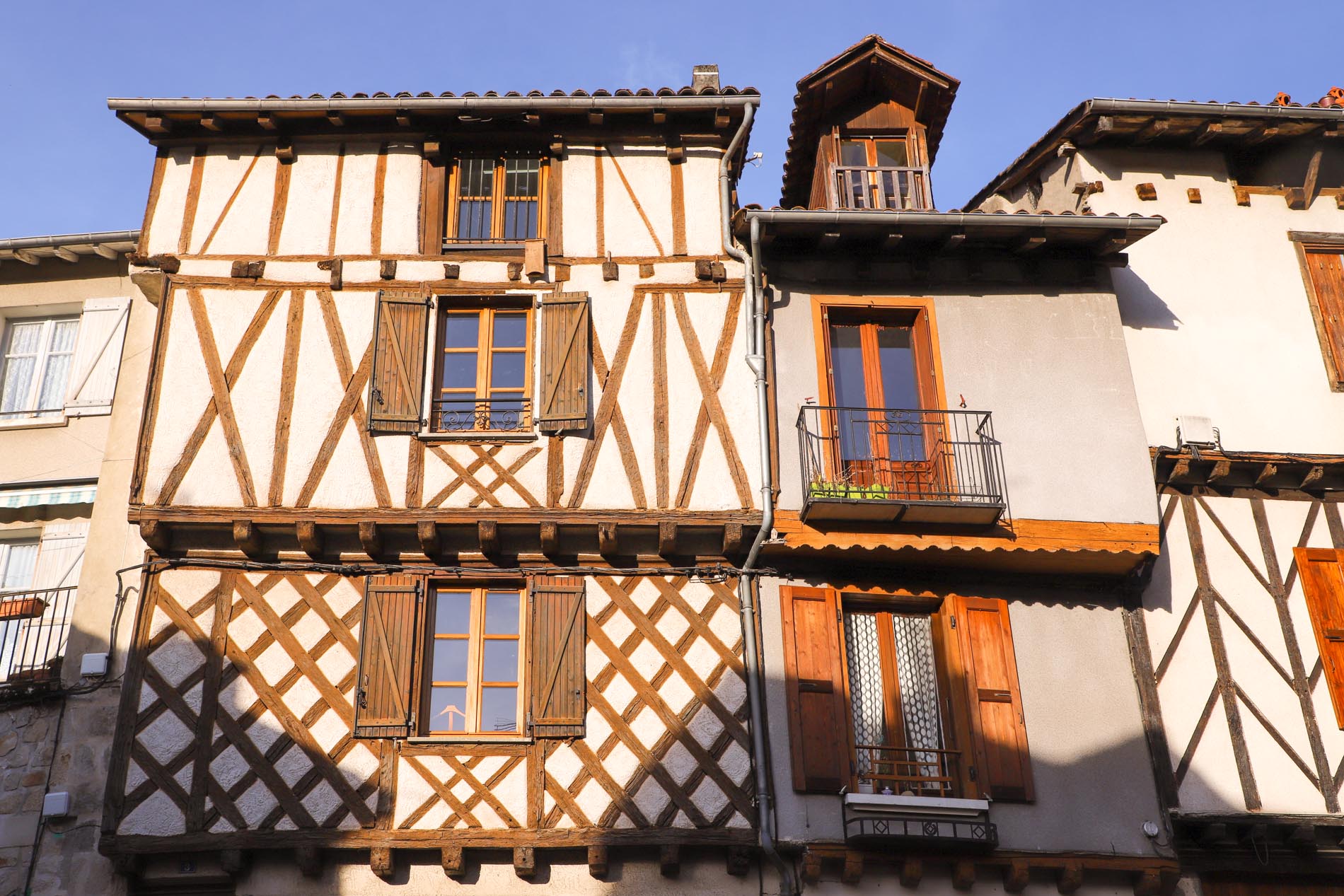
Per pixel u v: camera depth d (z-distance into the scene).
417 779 10.59
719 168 12.89
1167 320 13.05
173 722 10.68
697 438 11.71
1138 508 11.77
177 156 12.73
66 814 10.64
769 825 10.49
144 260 12.23
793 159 14.38
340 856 10.41
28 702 11.15
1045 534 11.53
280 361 11.84
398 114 12.58
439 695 11.08
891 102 13.95
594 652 11.12
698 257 12.47
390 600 11.20
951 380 12.30
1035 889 10.71
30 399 13.42
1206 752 11.23
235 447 11.46
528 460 11.55
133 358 13.23
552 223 12.55
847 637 11.64
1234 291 13.29
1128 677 11.46
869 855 10.51
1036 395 12.27
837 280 12.66
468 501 11.36
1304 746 11.32
